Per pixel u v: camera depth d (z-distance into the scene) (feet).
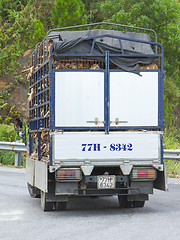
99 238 30.63
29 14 145.89
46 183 39.99
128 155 41.04
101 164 40.63
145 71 41.96
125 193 42.60
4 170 83.20
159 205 46.75
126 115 41.50
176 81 145.48
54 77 40.73
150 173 41.39
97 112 41.11
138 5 125.80
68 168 40.32
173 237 30.78
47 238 30.99
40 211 43.62
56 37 46.37
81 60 42.06
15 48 138.92
